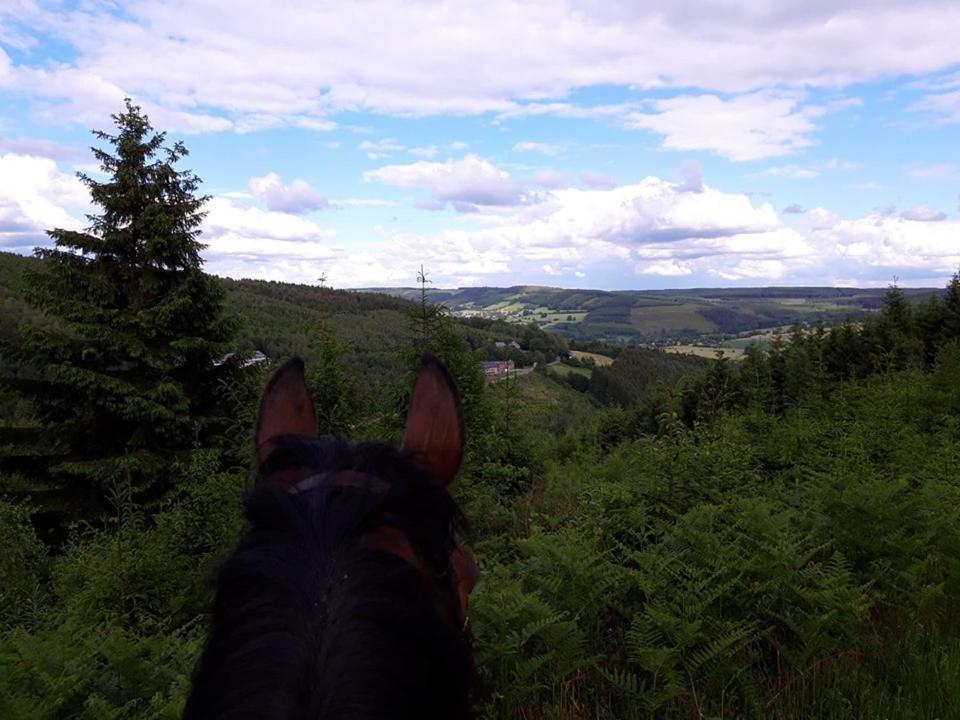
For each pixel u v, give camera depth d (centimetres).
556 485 997
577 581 410
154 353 1631
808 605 407
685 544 478
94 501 1559
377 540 127
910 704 339
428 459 157
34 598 695
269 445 152
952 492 605
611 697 353
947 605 464
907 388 1313
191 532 714
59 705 307
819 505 551
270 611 107
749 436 1101
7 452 1614
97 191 1731
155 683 338
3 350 1614
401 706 97
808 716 336
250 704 91
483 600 387
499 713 327
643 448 812
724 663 349
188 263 1753
